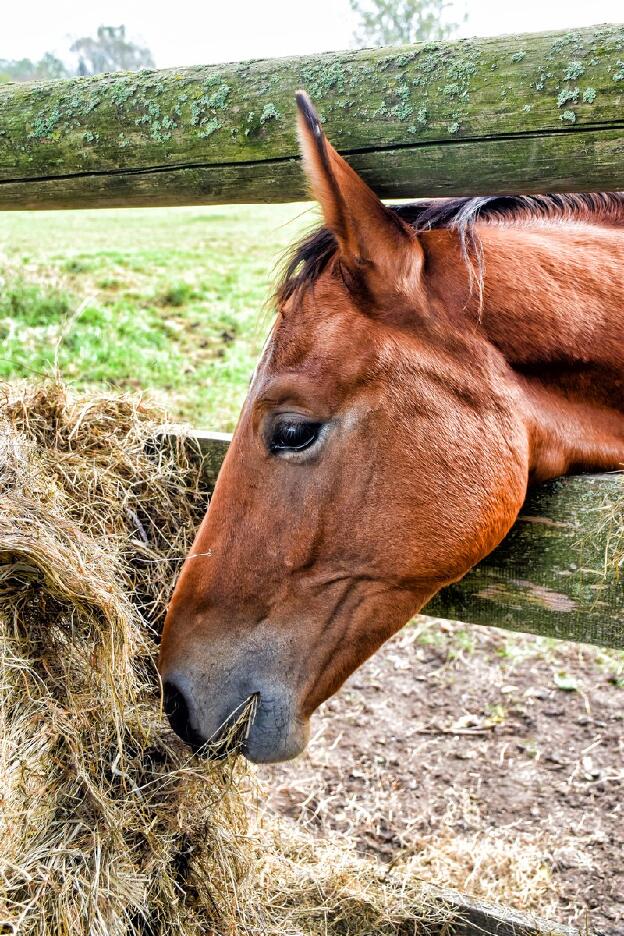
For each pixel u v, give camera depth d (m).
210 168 1.56
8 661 1.40
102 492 1.86
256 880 1.89
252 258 9.07
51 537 1.45
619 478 1.51
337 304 1.49
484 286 1.56
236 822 1.83
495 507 1.51
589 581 1.53
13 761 1.37
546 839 2.55
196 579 1.59
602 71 1.28
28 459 1.68
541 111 1.32
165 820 1.61
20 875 1.34
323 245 1.52
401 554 1.51
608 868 2.44
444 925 1.98
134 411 2.05
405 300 1.49
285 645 1.56
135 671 1.70
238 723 1.55
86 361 5.05
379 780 2.86
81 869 1.44
